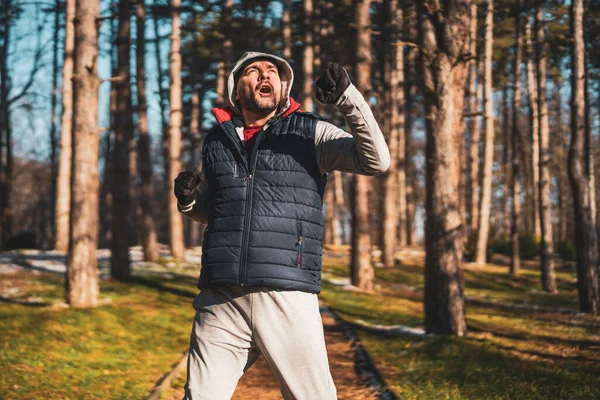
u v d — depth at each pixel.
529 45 23.92
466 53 9.43
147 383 6.32
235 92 3.14
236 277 2.86
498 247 34.22
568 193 45.19
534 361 7.23
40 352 7.31
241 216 2.92
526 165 38.78
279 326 2.87
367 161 2.74
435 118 9.52
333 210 35.31
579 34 12.92
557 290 20.22
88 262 10.70
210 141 3.14
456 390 6.05
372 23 28.66
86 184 10.71
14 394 5.55
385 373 7.13
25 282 13.90
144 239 19.91
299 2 29.14
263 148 2.97
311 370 2.89
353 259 17.00
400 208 34.25
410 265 24.45
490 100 26.05
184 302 12.31
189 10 27.73
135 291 13.36
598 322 11.26
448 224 9.43
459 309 9.37
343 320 11.27
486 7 25.42
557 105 36.09
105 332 8.71
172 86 20.89
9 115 30.50
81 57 10.70
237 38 27.81
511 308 14.46
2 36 28.20
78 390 5.91
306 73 20.52
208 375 2.90
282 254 2.87
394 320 11.72
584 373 6.54
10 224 29.91
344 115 2.64
